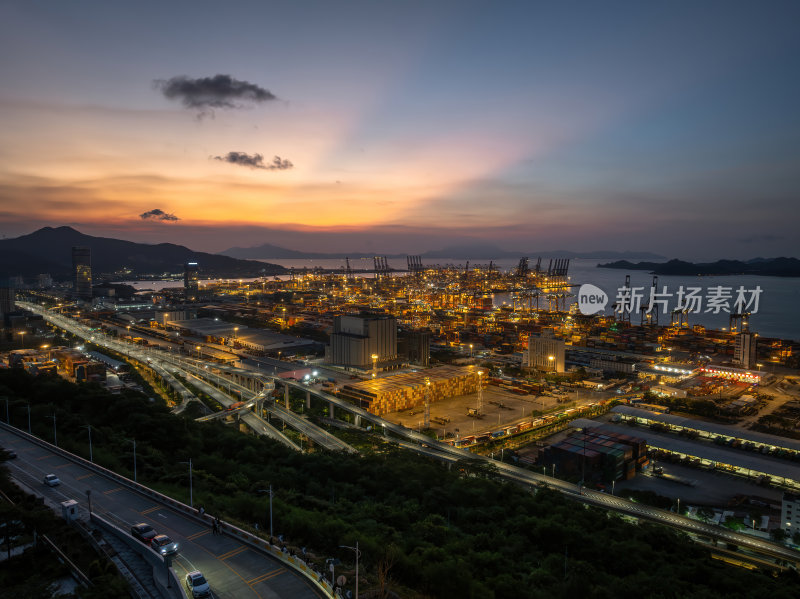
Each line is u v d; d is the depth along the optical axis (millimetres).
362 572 89938
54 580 81875
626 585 105250
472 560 107188
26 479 123688
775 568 136250
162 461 156750
